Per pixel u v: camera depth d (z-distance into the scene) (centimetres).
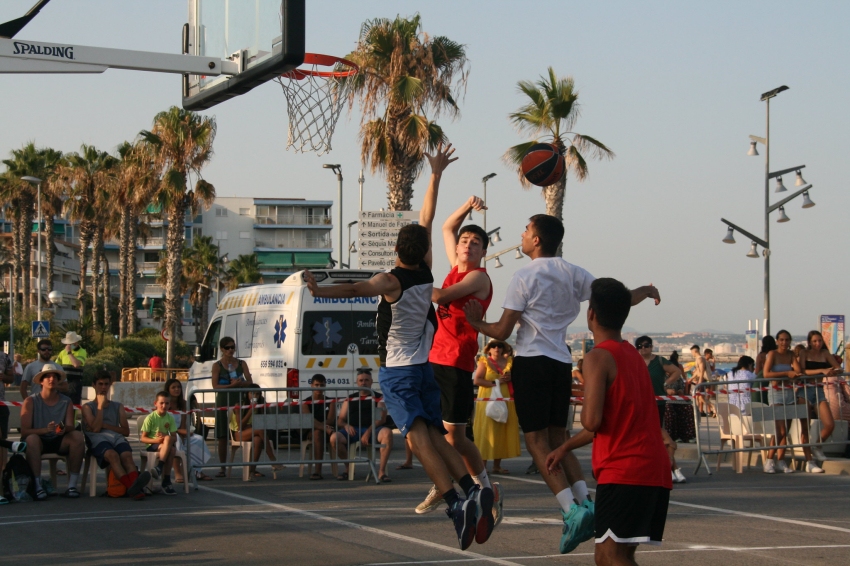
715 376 2600
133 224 5475
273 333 1605
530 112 2792
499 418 1250
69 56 949
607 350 502
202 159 3991
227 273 7856
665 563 668
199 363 1809
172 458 1067
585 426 494
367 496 1036
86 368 3491
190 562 672
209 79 1015
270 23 914
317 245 10081
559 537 767
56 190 5597
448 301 665
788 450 1394
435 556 686
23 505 980
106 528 820
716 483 1163
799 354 1342
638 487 488
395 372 634
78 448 1046
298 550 712
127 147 5172
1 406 1016
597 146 2752
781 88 2820
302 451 1208
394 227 2191
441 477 616
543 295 637
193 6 1015
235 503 980
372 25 2412
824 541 752
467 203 730
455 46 2473
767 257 2881
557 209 2762
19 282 6531
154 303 9462
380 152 2419
